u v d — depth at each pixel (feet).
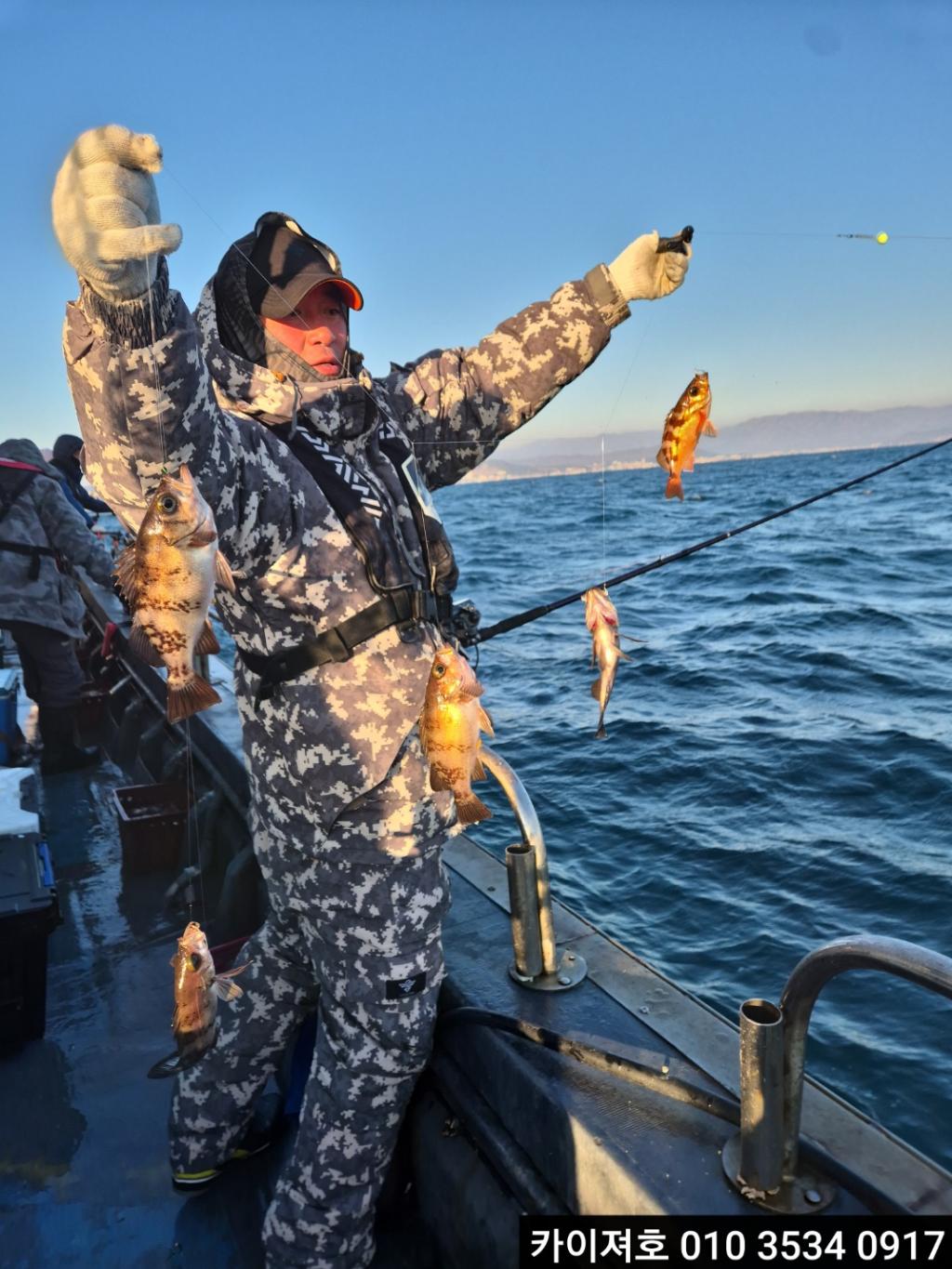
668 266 8.02
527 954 7.52
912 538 77.82
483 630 7.74
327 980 6.75
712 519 112.57
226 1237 7.74
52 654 18.49
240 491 5.49
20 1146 8.79
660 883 18.37
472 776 6.06
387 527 6.63
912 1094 12.34
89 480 5.32
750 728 27.14
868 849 18.99
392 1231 7.70
